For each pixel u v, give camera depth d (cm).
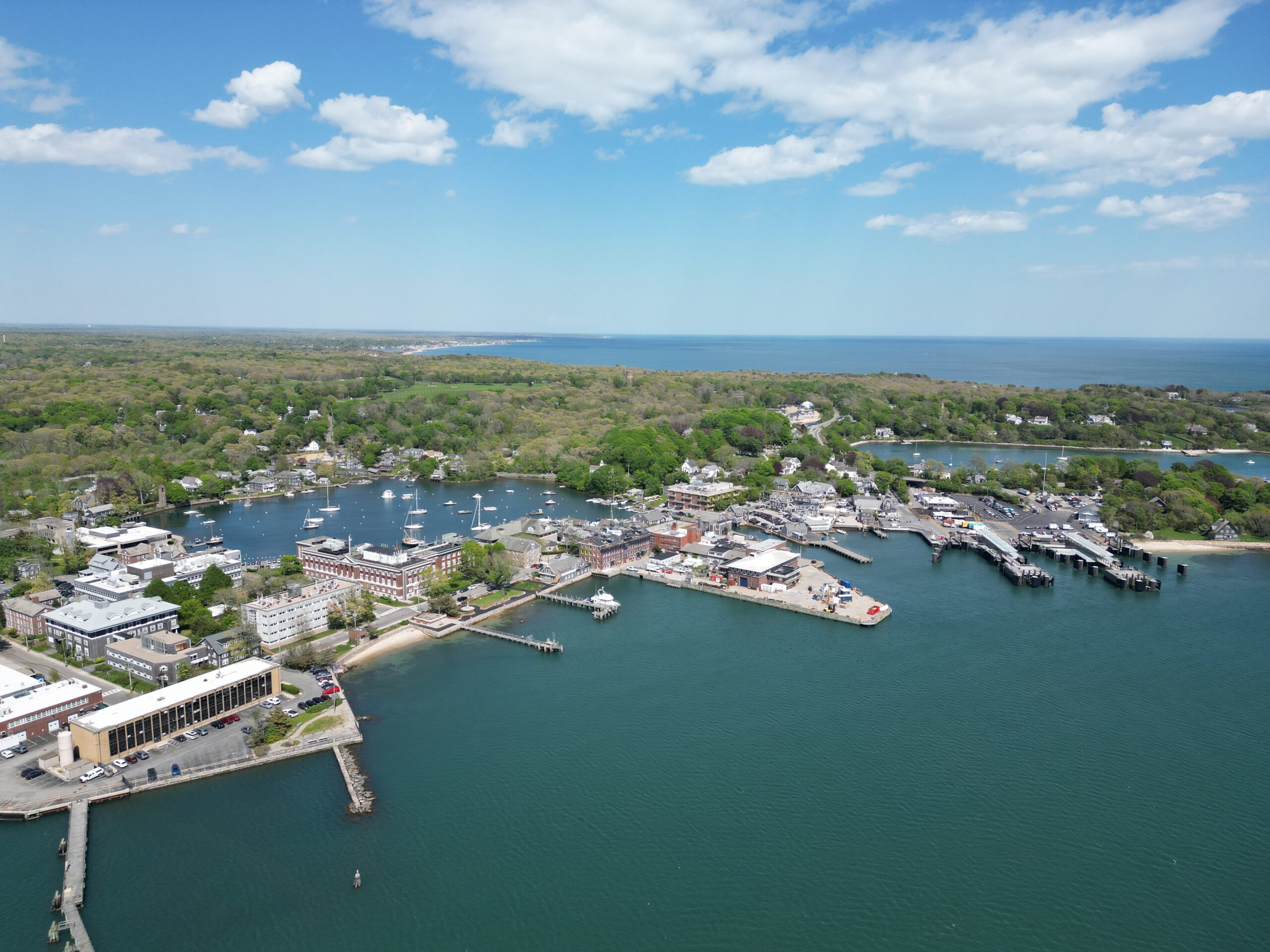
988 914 14300
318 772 18475
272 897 14450
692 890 14788
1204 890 15000
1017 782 18362
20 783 17475
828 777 18475
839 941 13638
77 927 13500
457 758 19125
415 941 13512
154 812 16838
